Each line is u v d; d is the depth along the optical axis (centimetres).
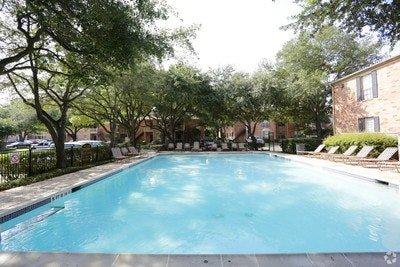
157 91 2477
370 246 549
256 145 2895
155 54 1162
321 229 646
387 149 1310
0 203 701
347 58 2761
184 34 1616
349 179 1147
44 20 889
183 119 3183
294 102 2689
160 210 810
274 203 869
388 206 827
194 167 1708
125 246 568
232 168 1650
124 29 908
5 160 1025
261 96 2581
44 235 621
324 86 2556
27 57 1348
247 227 666
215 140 3388
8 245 568
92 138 5653
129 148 2153
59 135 1410
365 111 1880
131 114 2759
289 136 4584
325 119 3269
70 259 361
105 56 994
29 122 4509
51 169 1338
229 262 346
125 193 1033
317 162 1560
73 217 747
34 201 723
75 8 838
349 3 798
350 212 769
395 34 856
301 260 348
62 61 1205
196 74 2741
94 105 2545
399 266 330
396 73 1600
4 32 1210
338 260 347
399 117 1576
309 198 927
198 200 916
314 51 2756
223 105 2788
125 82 2012
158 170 1591
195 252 536
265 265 338
